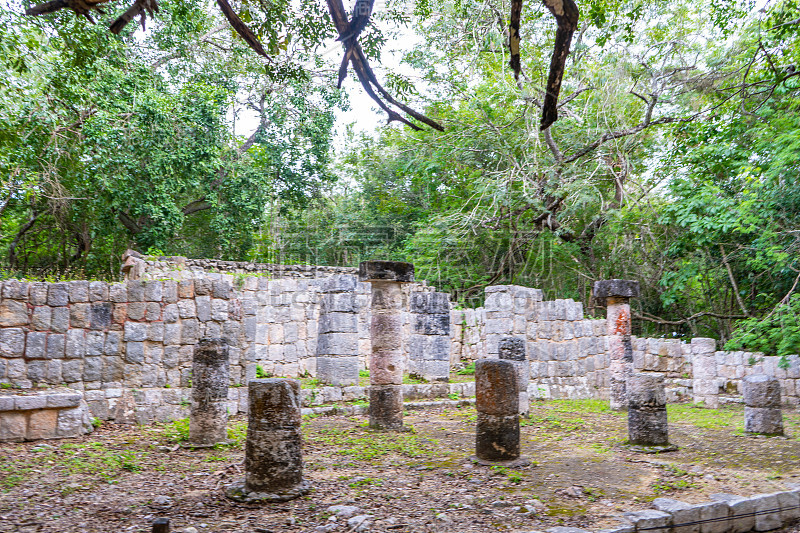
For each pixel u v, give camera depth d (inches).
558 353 599.8
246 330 453.1
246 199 834.2
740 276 784.9
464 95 830.5
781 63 595.5
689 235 729.6
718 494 255.3
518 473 291.1
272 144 921.5
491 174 837.2
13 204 759.7
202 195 864.3
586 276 847.1
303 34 179.5
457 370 673.0
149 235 753.0
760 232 658.8
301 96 880.9
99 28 566.3
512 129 825.5
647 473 297.1
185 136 754.2
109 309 409.1
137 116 703.1
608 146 784.9
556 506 238.4
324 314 514.6
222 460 307.4
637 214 763.4
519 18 131.0
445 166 872.9
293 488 246.7
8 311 384.2
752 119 705.6
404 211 1053.2
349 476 279.0
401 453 331.9
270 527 210.2
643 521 218.8
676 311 861.8
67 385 392.8
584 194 735.7
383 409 401.7
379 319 414.9
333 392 480.1
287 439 249.4
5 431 336.8
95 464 294.7
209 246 938.7
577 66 779.4
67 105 653.3
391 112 155.8
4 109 550.6
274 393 250.8
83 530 204.5
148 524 210.4
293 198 956.6
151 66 815.1
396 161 1000.2
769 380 421.7
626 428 430.3
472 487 264.5
